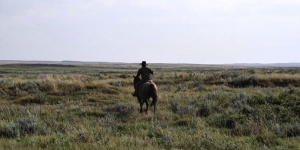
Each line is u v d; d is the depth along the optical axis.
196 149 7.76
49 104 17.25
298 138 8.68
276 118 11.03
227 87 23.17
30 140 8.72
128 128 10.64
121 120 12.63
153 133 9.24
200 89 22.53
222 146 7.91
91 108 15.39
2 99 18.14
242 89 22.12
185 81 27.34
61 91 19.83
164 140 8.34
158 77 31.34
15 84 21.22
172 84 26.05
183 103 15.95
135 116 13.34
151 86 13.96
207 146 7.93
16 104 17.00
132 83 24.88
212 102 14.87
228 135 9.59
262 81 25.00
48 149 7.87
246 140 8.65
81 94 19.47
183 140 8.31
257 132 9.44
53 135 9.53
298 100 13.77
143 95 14.13
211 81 26.62
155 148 7.70
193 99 16.42
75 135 9.12
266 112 11.71
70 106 15.59
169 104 16.08
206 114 13.41
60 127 10.88
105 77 33.09
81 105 16.47
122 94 19.80
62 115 13.41
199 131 9.76
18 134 9.78
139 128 10.42
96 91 20.30
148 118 12.72
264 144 7.97
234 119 11.22
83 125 11.23
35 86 20.61
